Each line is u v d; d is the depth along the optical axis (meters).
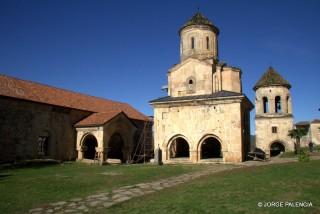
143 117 39.53
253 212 8.82
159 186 14.27
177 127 27.02
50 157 28.70
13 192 13.45
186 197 10.89
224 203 9.82
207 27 30.36
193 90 28.42
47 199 12.03
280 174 14.77
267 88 43.44
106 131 29.70
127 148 32.41
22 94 27.53
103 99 39.28
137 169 21.55
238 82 28.97
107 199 11.77
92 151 34.00
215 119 25.70
